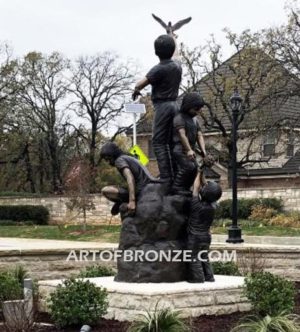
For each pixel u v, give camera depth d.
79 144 58.19
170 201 12.20
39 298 12.37
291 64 41.16
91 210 40.38
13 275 13.78
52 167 58.00
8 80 55.00
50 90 56.84
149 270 12.14
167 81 12.62
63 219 42.94
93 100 55.75
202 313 11.37
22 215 44.03
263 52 41.91
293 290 11.86
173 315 9.68
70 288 10.89
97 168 47.03
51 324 11.08
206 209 12.15
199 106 12.42
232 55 43.72
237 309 11.80
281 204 37.69
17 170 60.41
